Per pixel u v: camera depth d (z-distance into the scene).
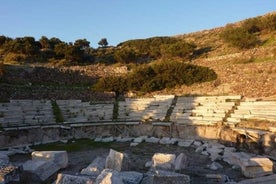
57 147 28.69
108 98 44.12
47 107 37.16
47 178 18.11
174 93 42.81
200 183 16.91
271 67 38.81
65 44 62.50
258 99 32.56
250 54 47.00
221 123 29.61
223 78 41.28
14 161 23.45
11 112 33.50
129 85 44.97
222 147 26.55
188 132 31.62
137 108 38.56
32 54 59.84
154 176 14.17
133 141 30.52
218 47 60.28
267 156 23.39
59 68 49.66
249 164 19.09
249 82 36.97
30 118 33.50
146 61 63.06
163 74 44.91
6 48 60.91
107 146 28.92
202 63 51.03
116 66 57.16
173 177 14.12
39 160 19.91
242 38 53.06
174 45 59.78
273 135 23.64
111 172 14.38
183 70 44.47
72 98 41.97
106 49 75.12
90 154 25.66
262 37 57.44
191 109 34.88
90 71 51.78
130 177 15.31
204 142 29.31
